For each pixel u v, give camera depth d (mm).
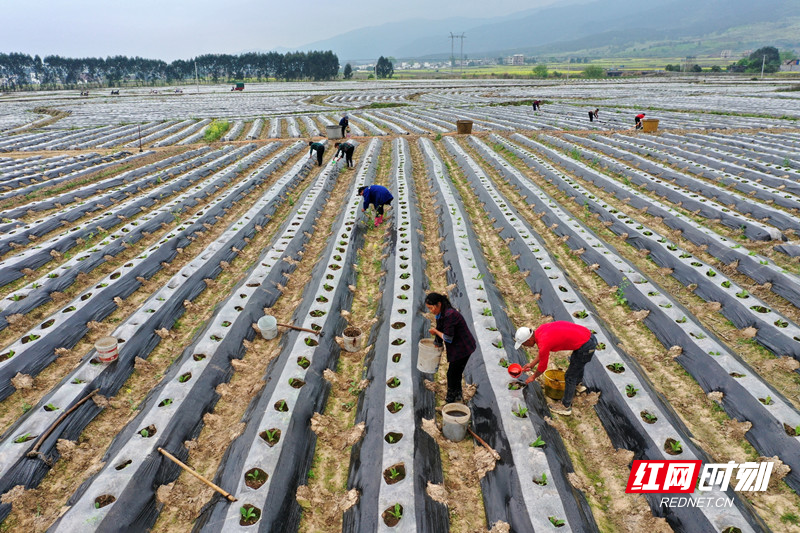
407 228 12758
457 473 5406
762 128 27172
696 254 10992
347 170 20531
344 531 4746
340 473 5535
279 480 5133
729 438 5812
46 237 13031
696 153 20734
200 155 24203
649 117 35281
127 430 5953
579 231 12250
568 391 6043
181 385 6641
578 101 53406
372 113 43750
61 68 146375
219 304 9000
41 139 30297
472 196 16688
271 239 12625
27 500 5125
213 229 13570
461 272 9953
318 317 8336
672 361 7289
